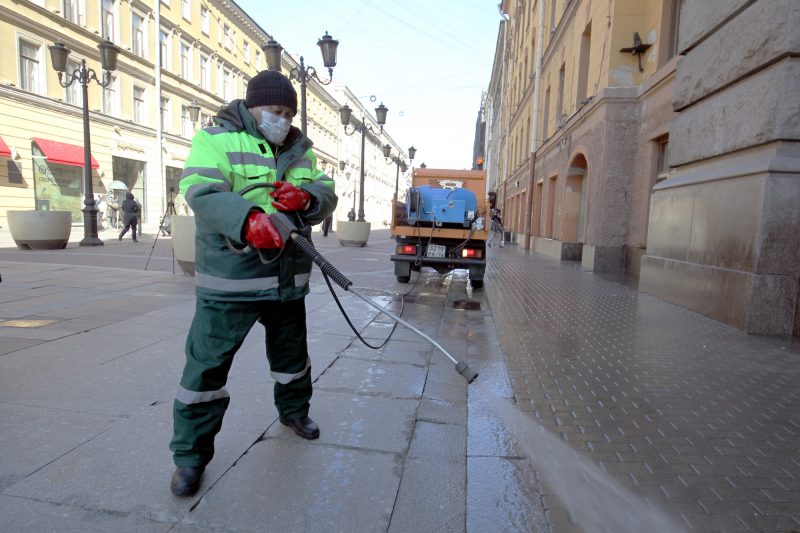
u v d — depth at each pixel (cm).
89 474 235
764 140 536
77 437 270
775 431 306
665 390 371
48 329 480
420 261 895
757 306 530
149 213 2900
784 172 512
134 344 438
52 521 201
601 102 1135
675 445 286
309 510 217
